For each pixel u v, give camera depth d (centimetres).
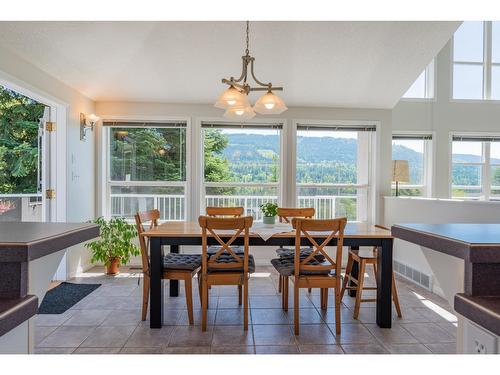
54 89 361
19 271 88
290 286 367
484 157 570
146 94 432
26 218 518
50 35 305
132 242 455
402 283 382
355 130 474
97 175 450
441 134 558
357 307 279
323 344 233
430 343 236
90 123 432
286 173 462
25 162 578
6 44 288
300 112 463
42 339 238
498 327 73
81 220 414
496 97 574
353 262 324
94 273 416
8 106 568
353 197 480
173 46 343
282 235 268
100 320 273
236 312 291
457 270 100
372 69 385
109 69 375
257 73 390
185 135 462
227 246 255
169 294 337
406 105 556
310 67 380
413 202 395
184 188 465
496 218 282
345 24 321
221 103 258
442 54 559
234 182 468
